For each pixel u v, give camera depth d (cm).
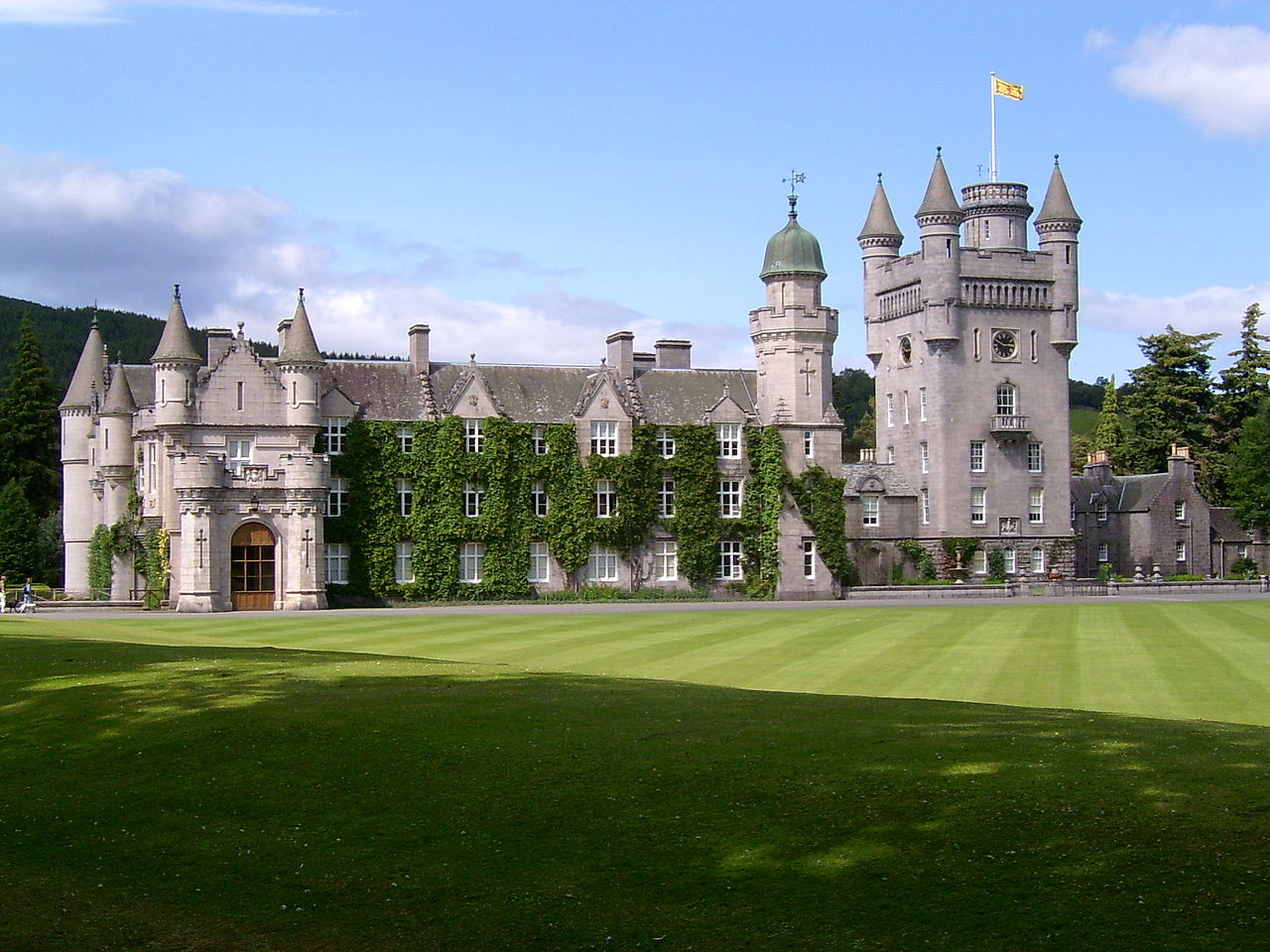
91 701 2916
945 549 10150
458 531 8344
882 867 1889
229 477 7556
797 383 9012
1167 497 11112
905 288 10594
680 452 8831
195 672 3256
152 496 8056
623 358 9019
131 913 1898
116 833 2189
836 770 2261
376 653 4516
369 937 1798
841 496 9050
